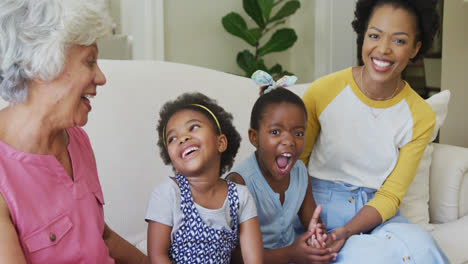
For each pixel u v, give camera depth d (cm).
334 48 366
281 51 372
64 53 89
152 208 116
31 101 91
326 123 155
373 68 143
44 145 96
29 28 84
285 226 141
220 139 119
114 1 346
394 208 148
